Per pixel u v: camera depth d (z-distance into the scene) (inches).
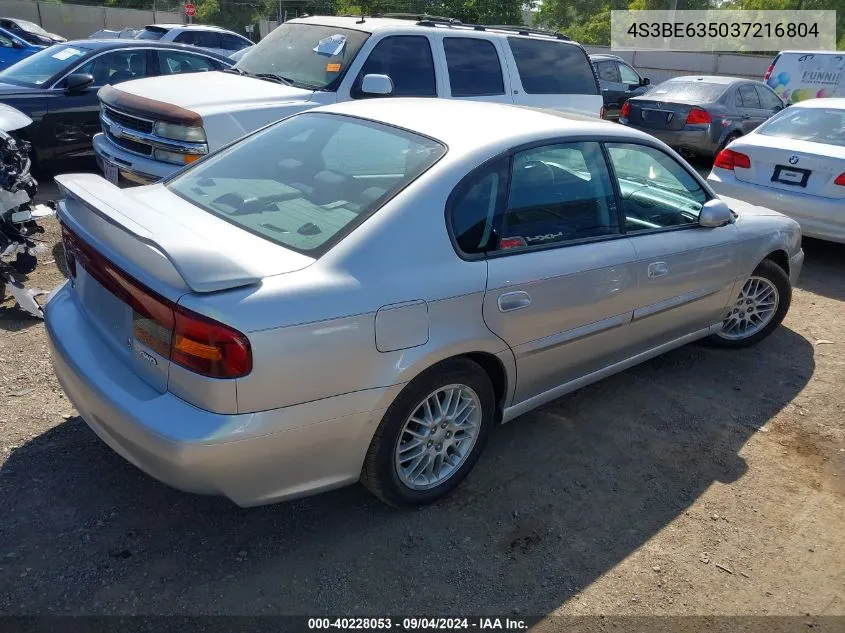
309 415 95.7
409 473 115.5
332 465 102.3
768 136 278.4
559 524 119.3
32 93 291.1
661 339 159.5
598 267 131.3
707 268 160.4
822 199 252.8
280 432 93.6
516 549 112.6
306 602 99.0
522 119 133.3
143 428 90.2
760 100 484.1
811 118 277.3
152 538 107.8
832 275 266.1
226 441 89.3
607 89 589.9
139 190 131.0
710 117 443.5
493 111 138.6
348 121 133.3
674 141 456.1
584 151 135.6
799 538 120.8
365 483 111.9
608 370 149.1
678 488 131.8
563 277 124.6
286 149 132.3
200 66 350.0
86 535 107.0
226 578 101.7
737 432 152.6
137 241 100.0
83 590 97.3
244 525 112.3
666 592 106.5
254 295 90.6
